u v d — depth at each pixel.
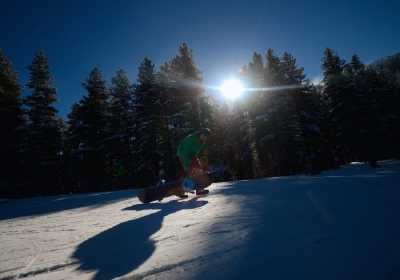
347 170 23.53
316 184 4.76
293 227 2.11
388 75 37.44
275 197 3.77
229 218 2.72
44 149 26.70
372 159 26.88
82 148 28.48
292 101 30.55
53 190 27.45
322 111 33.84
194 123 29.69
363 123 28.20
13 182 25.38
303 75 31.89
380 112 32.88
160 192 5.30
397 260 1.33
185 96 30.55
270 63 34.12
